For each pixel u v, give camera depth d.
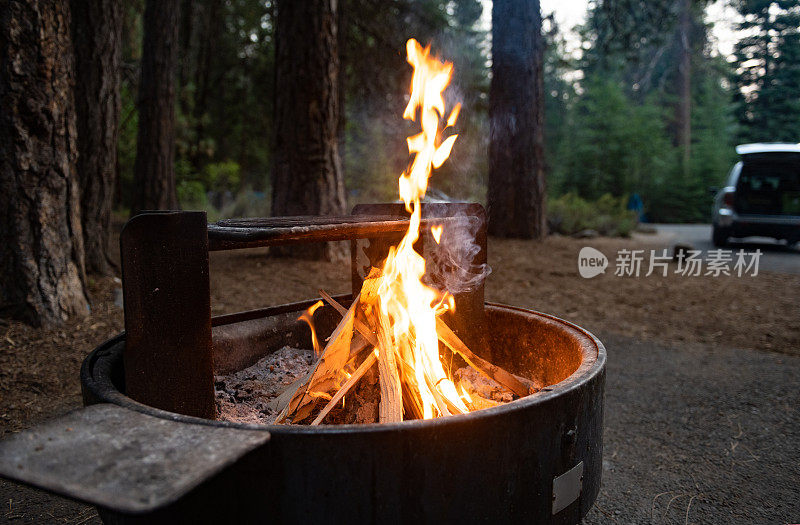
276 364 2.18
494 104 9.52
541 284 6.62
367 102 14.21
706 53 30.75
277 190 6.00
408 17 13.10
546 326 2.07
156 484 0.91
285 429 1.13
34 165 3.53
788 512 2.25
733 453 2.75
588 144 25.62
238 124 20.58
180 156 14.34
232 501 1.15
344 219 1.88
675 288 6.73
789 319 5.38
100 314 3.89
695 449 2.80
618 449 2.82
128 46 12.93
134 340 1.37
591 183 24.72
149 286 1.39
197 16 16.83
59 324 3.61
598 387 1.53
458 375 2.14
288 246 6.37
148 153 8.16
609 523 2.18
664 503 2.33
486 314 2.35
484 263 2.24
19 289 3.51
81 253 3.88
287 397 1.82
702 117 30.95
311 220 1.81
